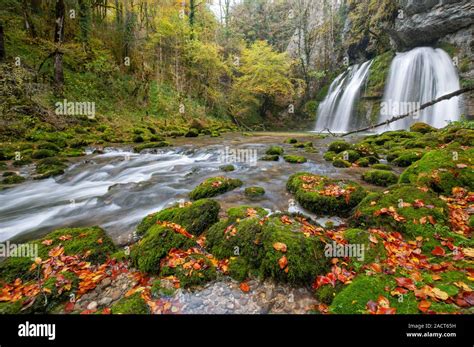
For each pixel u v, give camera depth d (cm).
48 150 938
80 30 1794
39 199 552
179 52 2528
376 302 209
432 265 254
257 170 734
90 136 1277
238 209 380
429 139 846
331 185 485
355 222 370
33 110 1193
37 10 1656
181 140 1448
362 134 1938
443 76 1800
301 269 254
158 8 2611
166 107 2078
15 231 407
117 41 2052
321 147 1138
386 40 2447
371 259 270
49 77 1427
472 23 1709
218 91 2822
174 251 293
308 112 2984
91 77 1702
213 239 321
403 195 373
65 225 425
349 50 2900
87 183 690
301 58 3153
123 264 295
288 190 548
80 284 257
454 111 1683
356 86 2506
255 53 2673
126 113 1745
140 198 532
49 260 288
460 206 365
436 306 197
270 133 2183
